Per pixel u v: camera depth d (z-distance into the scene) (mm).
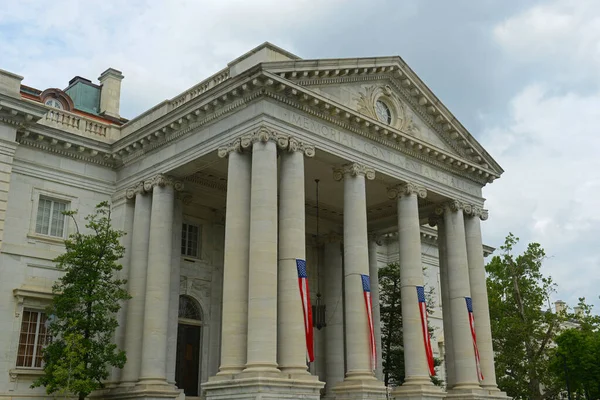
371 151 38688
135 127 42625
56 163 40031
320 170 41906
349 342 34781
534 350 58406
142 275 38656
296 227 32812
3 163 36438
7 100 36281
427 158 42250
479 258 44781
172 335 39031
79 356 33062
